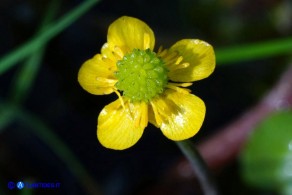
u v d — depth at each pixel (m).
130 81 0.11
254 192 0.15
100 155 0.15
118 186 0.15
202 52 0.11
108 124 0.11
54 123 0.15
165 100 0.11
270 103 0.15
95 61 0.11
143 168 0.15
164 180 0.15
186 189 0.15
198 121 0.10
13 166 0.15
